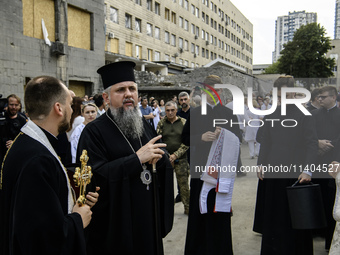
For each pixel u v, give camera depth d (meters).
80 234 1.57
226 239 3.20
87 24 16.16
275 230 3.11
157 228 2.32
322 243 3.96
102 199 2.19
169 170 2.51
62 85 1.71
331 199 3.63
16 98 5.11
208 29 48.53
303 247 3.09
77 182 1.72
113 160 2.35
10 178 1.49
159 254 2.32
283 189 3.09
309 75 33.41
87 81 16.05
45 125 1.66
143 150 2.28
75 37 15.45
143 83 20.41
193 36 43.28
